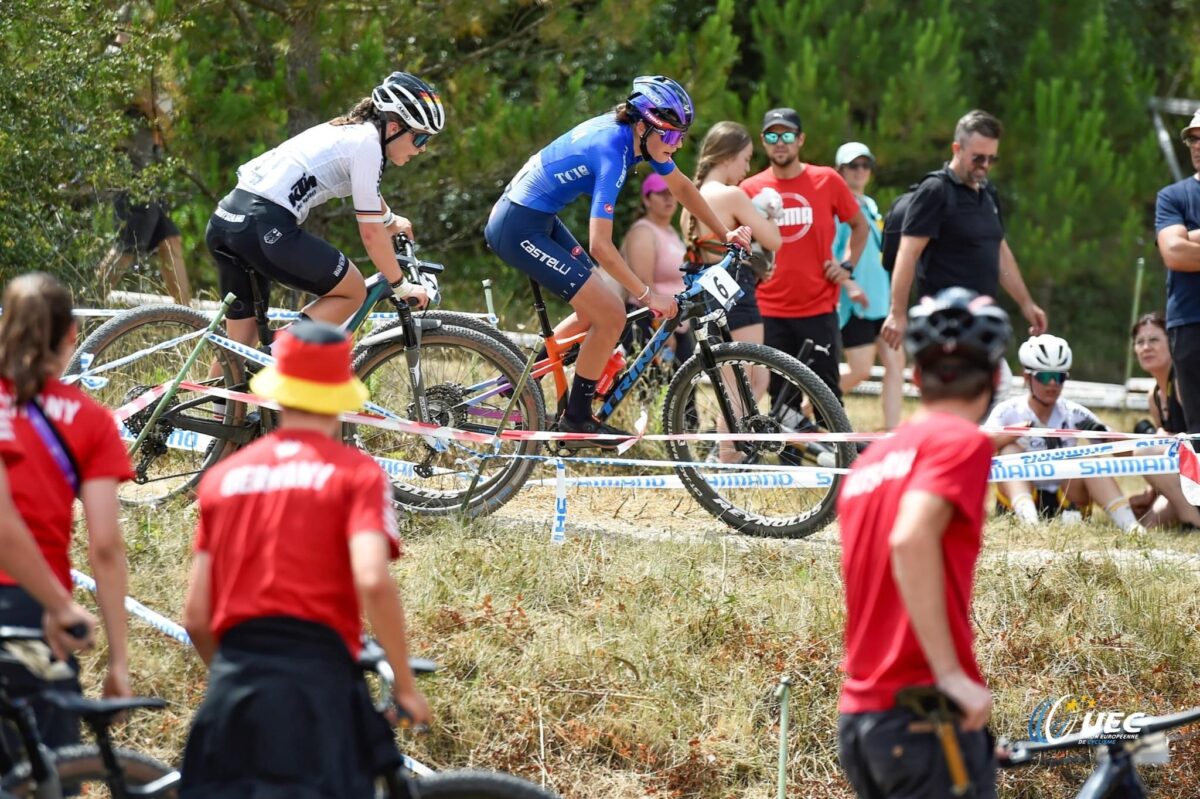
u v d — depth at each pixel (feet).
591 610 59.93
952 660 32.89
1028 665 61.05
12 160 87.81
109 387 69.77
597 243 63.16
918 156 162.30
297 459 35.12
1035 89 182.60
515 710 54.13
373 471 34.99
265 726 33.27
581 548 64.44
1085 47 184.96
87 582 53.52
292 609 34.04
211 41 124.88
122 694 37.37
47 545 37.50
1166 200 75.31
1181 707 60.44
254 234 60.49
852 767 35.50
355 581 34.73
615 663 56.90
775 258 80.02
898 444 34.78
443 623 57.11
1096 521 79.41
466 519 66.33
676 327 68.13
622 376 69.05
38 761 34.83
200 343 60.85
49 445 37.35
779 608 61.57
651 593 61.67
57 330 37.76
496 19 138.21
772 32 169.48
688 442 69.46
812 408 70.03
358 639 35.50
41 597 35.35
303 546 34.27
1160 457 66.90
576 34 132.16
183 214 116.47
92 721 35.27
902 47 163.63
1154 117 198.59
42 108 88.28
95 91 91.91
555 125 126.52
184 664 53.11
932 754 33.91
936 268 80.33
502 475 67.10
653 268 84.28
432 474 66.64
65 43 89.81
